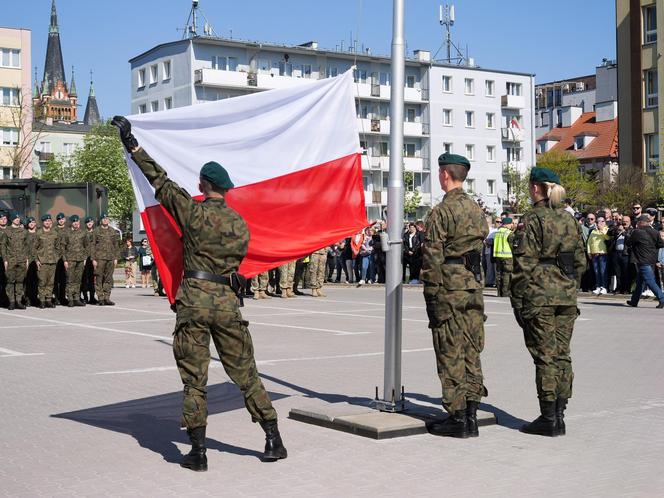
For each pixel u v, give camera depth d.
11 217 23.36
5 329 17.03
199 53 74.62
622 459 6.83
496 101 88.31
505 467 6.59
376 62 81.00
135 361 12.44
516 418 8.36
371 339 14.96
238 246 6.64
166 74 77.12
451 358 7.53
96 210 26.91
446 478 6.30
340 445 7.31
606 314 18.69
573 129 99.88
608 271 23.70
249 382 6.74
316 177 8.30
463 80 86.31
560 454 6.99
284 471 6.52
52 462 6.88
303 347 13.88
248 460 6.87
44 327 17.41
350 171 8.40
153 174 6.62
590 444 7.32
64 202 26.89
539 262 7.64
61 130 107.19
